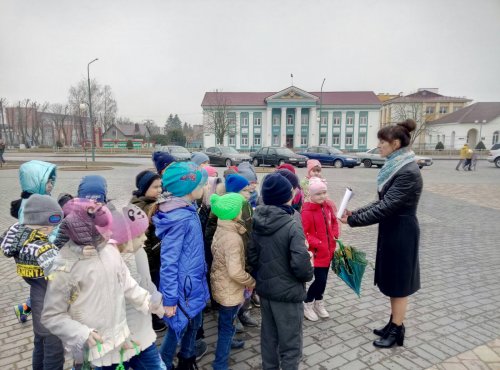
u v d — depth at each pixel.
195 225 2.46
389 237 2.99
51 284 1.75
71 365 2.88
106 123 68.56
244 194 3.08
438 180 16.70
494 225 7.94
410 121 2.88
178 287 2.38
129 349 1.95
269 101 55.78
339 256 3.44
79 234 1.75
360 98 57.53
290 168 4.26
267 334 2.56
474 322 3.60
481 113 52.53
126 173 19.20
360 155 24.97
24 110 69.06
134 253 2.17
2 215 8.50
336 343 3.21
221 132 52.25
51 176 2.94
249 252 2.55
